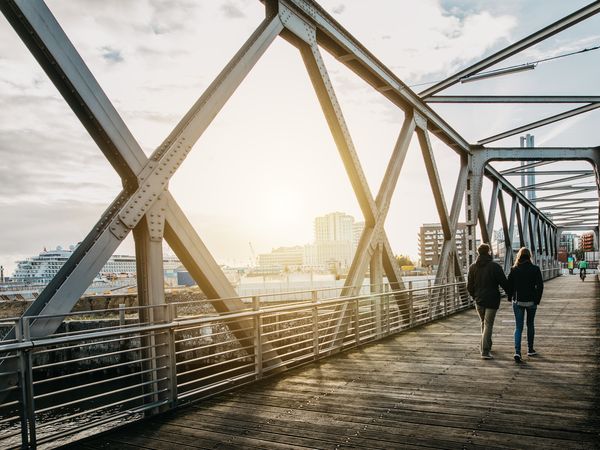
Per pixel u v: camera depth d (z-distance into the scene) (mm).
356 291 10320
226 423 4973
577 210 55594
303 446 4277
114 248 4996
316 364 8062
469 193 20000
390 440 4379
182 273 63719
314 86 9031
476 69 13891
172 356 5488
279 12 7742
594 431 4492
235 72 6711
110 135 5047
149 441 4480
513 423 4773
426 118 14906
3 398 3994
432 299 15055
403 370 7461
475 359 8242
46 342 4160
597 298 20281
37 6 4402
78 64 4773
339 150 9906
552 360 7973
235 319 6516
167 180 5707
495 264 8188
